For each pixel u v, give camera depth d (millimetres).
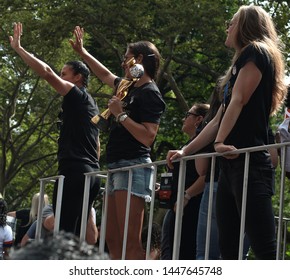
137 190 6961
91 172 7281
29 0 26406
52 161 34688
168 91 30156
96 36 26312
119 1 25016
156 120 7098
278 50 5891
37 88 32531
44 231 8664
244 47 5793
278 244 5617
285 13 24703
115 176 7062
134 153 7109
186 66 30109
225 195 5801
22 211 10836
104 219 7098
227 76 5969
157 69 7285
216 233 6621
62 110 7648
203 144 6293
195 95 31016
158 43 27234
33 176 35281
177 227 6297
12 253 2453
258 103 5715
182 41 27625
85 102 7602
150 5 25328
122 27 25625
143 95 7109
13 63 30422
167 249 7324
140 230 7004
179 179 6309
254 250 5629
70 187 7438
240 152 5570
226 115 5656
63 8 25016
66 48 29172
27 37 25625
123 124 6992
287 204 18531
